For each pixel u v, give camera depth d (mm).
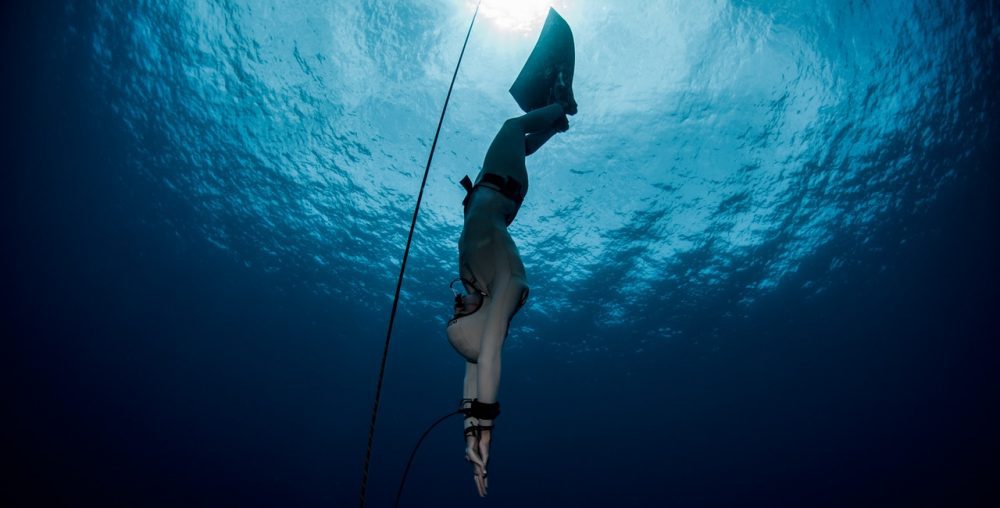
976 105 15906
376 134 16266
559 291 17656
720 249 17344
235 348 17828
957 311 17359
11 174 16922
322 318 17750
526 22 15359
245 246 17406
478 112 16094
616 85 15859
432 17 15297
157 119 16453
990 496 16625
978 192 16641
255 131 16391
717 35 15227
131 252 17422
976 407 17234
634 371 18031
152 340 17594
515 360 18094
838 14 14945
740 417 17969
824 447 17641
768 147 16312
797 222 17047
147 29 15602
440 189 16750
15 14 15898
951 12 14969
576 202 16781
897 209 16938
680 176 16578
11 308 17156
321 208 17094
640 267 17469
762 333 17781
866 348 17703
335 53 15570
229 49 15602
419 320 17734
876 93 15797
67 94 16391
